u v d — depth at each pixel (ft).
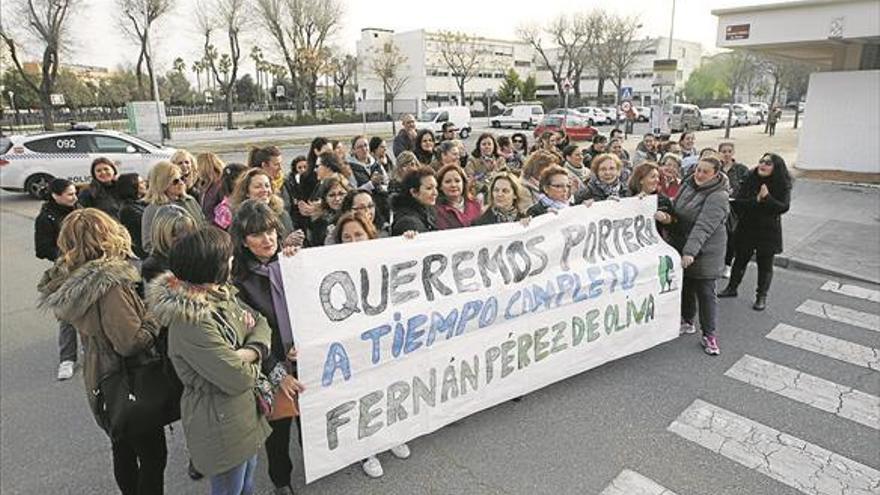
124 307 8.06
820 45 46.01
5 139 41.65
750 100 195.31
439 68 227.40
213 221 14.94
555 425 12.28
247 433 7.73
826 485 10.35
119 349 8.11
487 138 23.98
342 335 9.91
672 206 16.37
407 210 13.75
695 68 214.69
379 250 10.57
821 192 39.29
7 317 19.26
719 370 14.82
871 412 12.80
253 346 7.82
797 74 122.52
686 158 25.08
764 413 12.76
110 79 184.65
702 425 12.27
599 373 14.64
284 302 9.47
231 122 120.16
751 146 74.28
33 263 26.05
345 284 10.09
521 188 14.24
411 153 20.20
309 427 9.75
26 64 134.31
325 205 15.35
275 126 119.03
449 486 10.37
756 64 124.16
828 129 44.52
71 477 10.79
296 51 134.41
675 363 15.23
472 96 236.22
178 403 8.38
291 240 10.55
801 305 19.62
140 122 82.07
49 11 101.91
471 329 11.86
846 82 42.96
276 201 14.37
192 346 7.11
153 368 8.33
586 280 13.84
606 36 182.19
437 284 11.39
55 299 7.98
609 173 17.19
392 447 10.89
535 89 220.23
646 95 219.61
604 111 144.56
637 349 15.29
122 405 8.11
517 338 12.69
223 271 7.30
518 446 11.54
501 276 12.38
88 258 8.31
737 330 17.46
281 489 9.94
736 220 19.47
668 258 15.49
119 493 10.35
